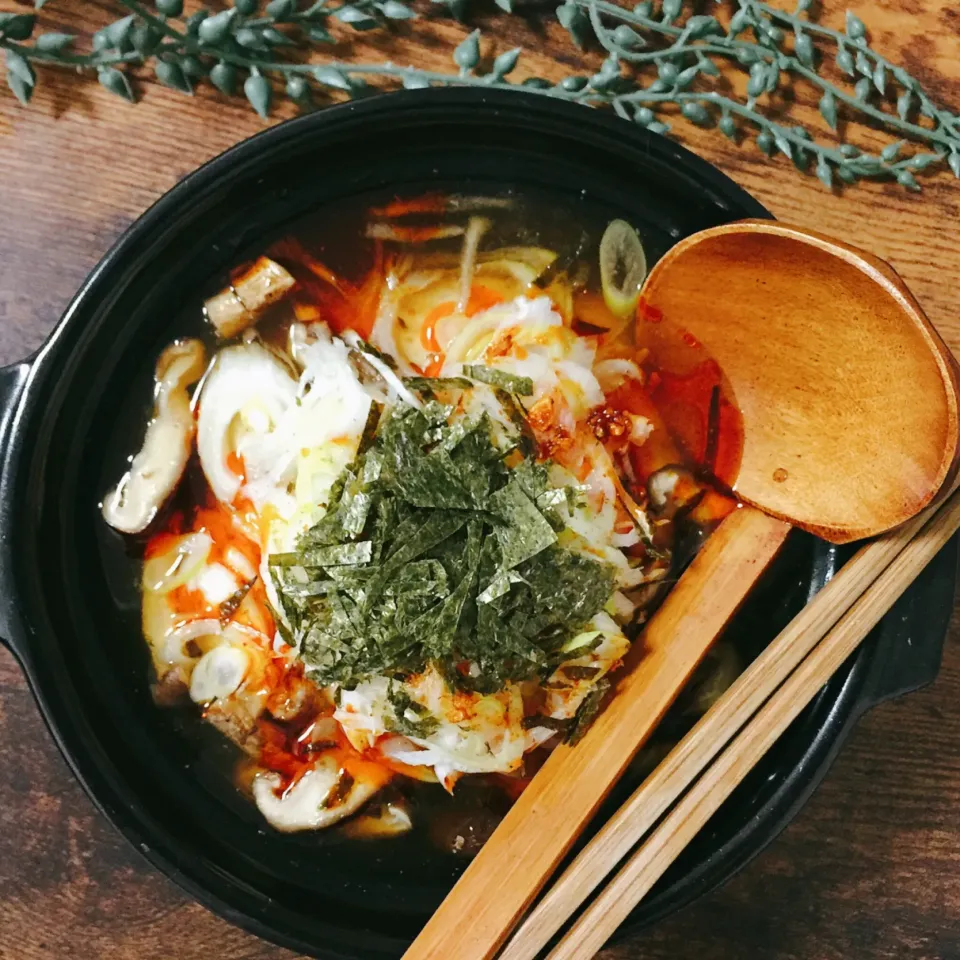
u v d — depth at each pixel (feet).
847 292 1.28
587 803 1.32
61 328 1.30
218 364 1.40
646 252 1.41
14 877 1.44
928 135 1.45
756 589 1.41
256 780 1.39
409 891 1.39
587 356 1.40
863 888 1.49
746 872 1.48
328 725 1.39
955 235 1.46
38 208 1.43
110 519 1.38
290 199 1.38
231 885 1.35
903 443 1.29
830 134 1.46
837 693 1.33
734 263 1.31
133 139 1.43
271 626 1.38
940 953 1.49
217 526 1.40
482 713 1.32
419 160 1.38
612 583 1.33
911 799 1.48
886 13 1.46
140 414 1.39
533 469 1.32
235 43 1.41
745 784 1.37
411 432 1.32
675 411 1.40
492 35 1.44
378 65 1.42
